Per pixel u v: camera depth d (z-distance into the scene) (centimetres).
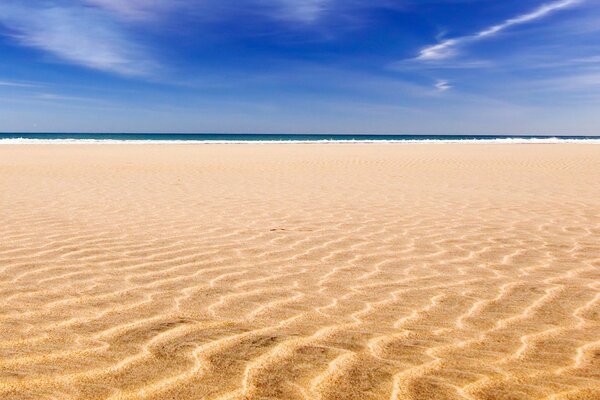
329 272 399
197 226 593
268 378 215
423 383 212
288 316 297
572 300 328
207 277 382
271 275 389
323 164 1673
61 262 420
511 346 253
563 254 460
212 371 222
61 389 204
